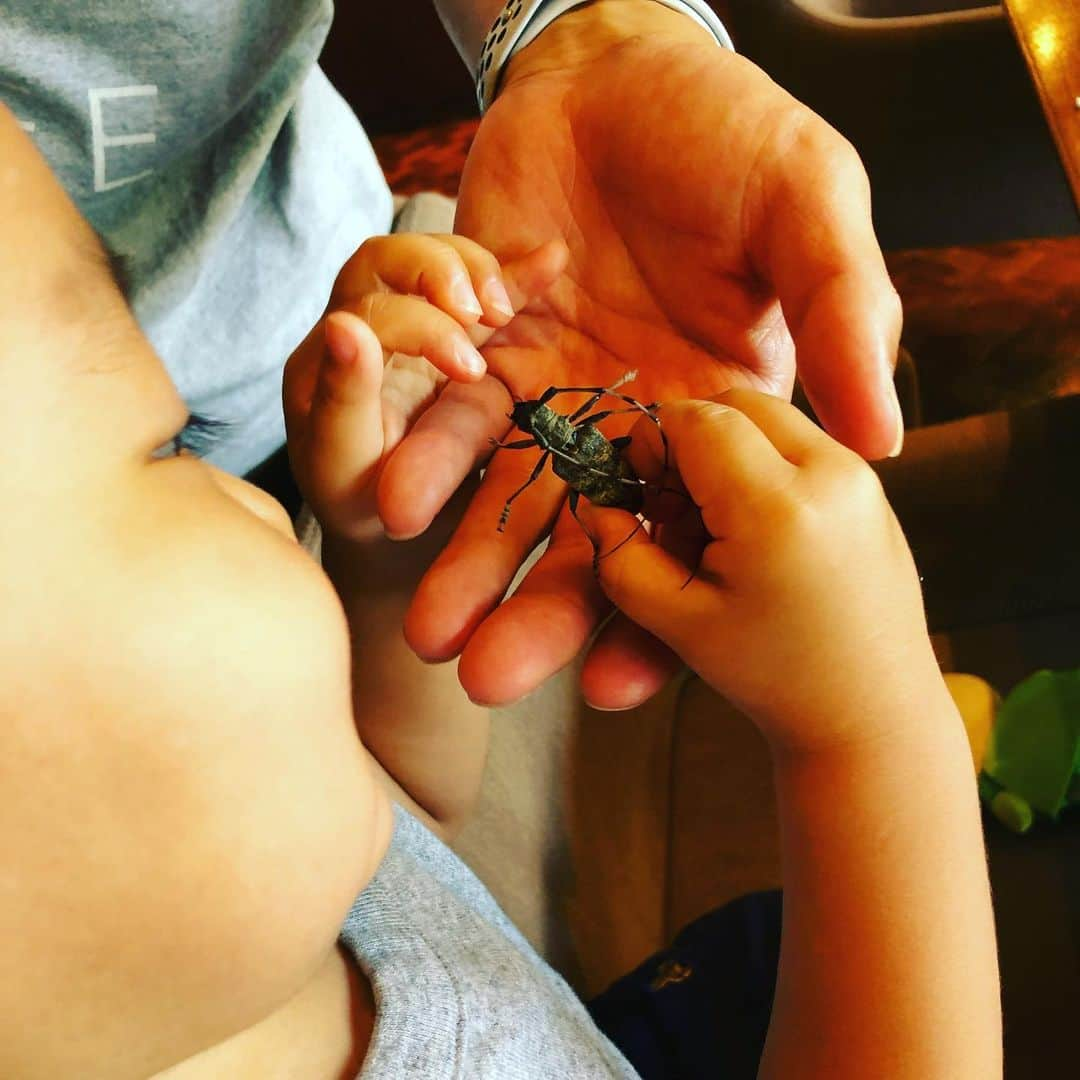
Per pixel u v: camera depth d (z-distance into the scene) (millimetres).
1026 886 438
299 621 199
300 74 437
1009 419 533
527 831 442
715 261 320
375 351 278
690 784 492
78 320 175
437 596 294
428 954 289
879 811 254
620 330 344
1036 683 465
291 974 211
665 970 413
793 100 306
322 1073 258
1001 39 670
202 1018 201
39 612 169
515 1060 277
